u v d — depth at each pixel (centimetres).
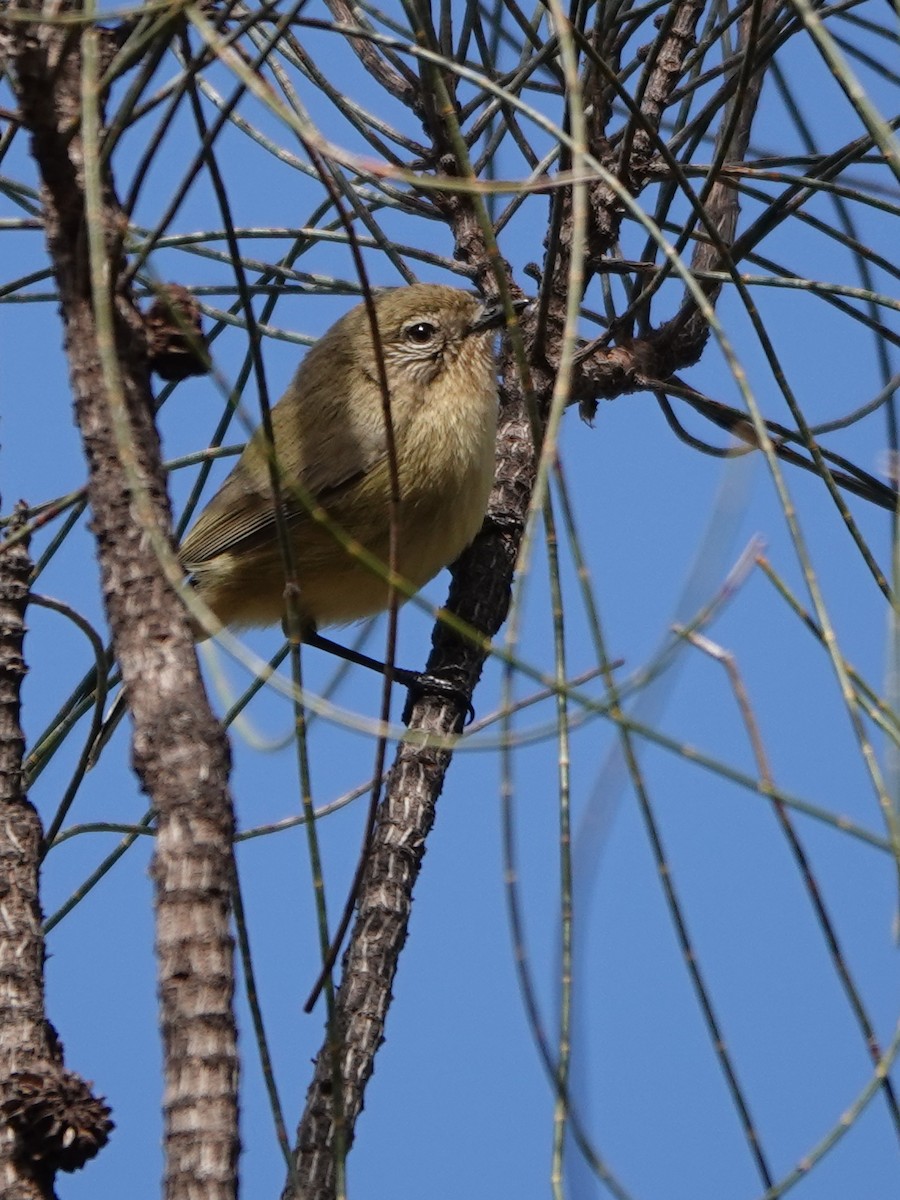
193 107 381
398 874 635
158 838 402
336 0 722
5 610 546
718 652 348
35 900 514
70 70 446
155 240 392
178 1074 383
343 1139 364
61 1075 471
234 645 342
